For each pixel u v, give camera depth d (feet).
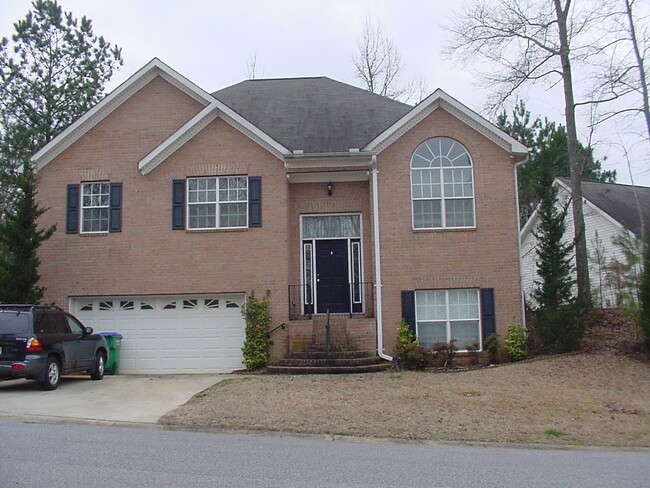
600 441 32.91
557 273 57.21
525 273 103.60
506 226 58.59
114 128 62.18
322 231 62.85
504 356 56.59
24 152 88.99
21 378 46.93
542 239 58.39
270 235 59.36
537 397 41.57
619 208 90.22
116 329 60.03
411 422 35.45
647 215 89.20
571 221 88.48
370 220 61.46
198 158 60.70
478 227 58.54
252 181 60.03
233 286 59.00
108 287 59.82
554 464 27.68
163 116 62.28
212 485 22.80
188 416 36.35
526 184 102.99
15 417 36.24
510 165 59.26
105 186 61.77
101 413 37.68
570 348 55.83
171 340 59.52
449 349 55.36
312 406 38.63
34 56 97.04
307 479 24.02
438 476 24.93
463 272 58.18
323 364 54.19
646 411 38.88
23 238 55.83
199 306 59.82
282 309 58.23
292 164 59.67
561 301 56.95
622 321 62.59
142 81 62.80
